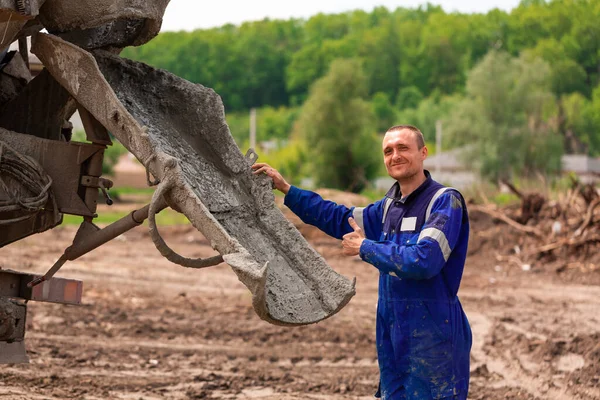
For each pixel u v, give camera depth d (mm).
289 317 4664
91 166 5160
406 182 5008
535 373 8688
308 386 7969
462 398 4852
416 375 4785
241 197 5250
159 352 9195
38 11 4820
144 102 5348
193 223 4562
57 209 5156
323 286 4969
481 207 20312
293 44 160000
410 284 4805
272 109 135125
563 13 125000
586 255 17688
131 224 4988
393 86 138750
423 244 4625
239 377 8203
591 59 114062
